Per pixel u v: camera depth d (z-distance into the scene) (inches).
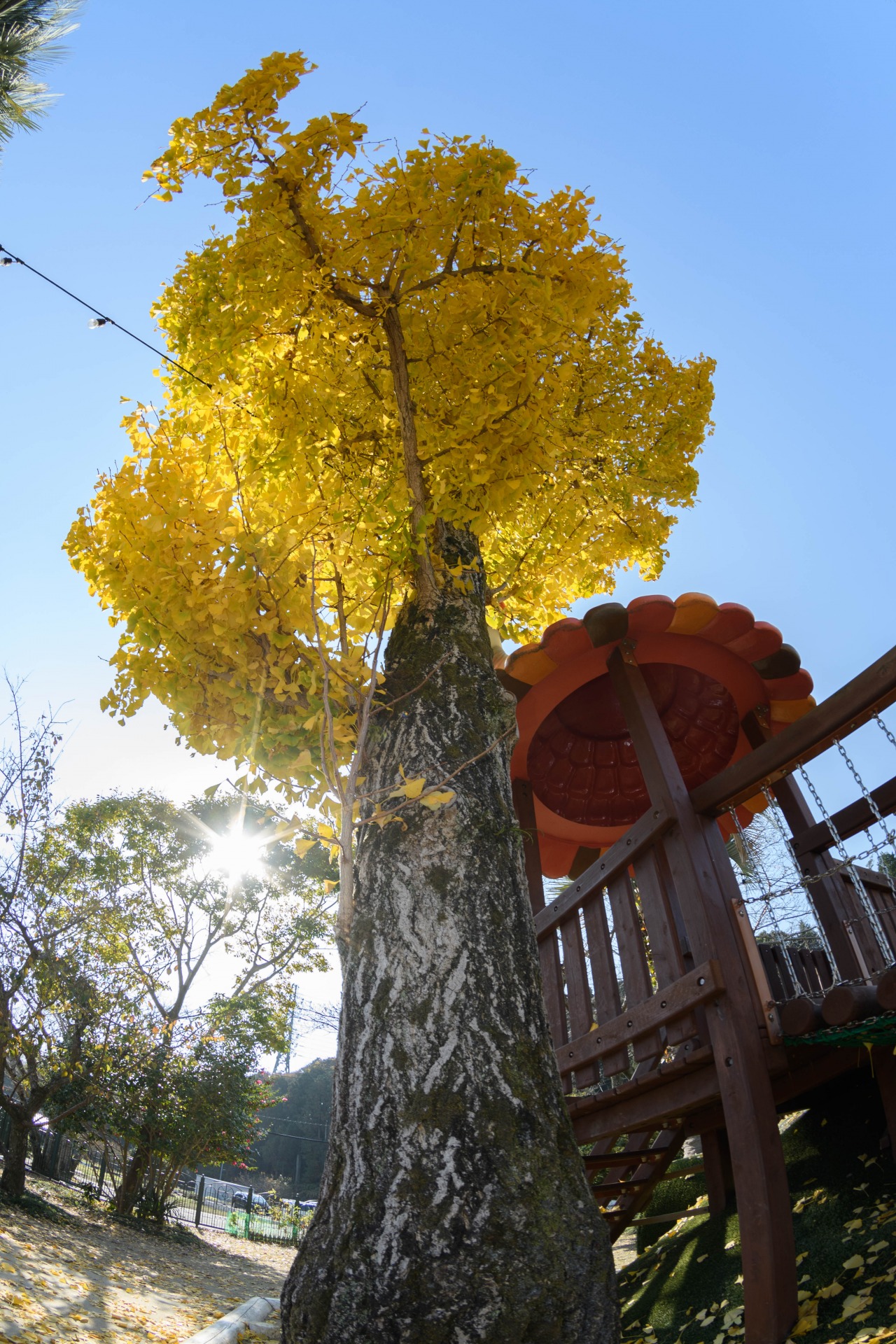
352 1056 110.0
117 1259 344.2
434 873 121.0
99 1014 485.4
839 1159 179.0
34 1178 524.7
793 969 161.6
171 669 143.3
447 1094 102.5
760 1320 128.3
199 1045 564.4
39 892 469.1
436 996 110.3
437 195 149.0
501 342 157.3
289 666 140.1
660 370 214.4
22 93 224.2
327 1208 100.9
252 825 137.6
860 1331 117.4
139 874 593.6
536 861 228.1
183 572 133.0
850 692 141.6
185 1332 241.1
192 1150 559.5
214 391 169.6
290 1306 95.3
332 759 121.9
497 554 224.4
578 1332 88.4
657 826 170.2
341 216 147.6
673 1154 208.4
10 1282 218.5
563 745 262.8
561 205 162.1
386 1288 89.9
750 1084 140.3
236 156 144.6
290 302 157.6
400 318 159.3
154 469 135.4
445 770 130.2
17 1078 457.4
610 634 189.9
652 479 221.9
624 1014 170.6
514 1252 91.2
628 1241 275.7
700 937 155.2
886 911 170.4
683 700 253.8
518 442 154.9
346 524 143.2
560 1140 103.2
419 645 146.9
